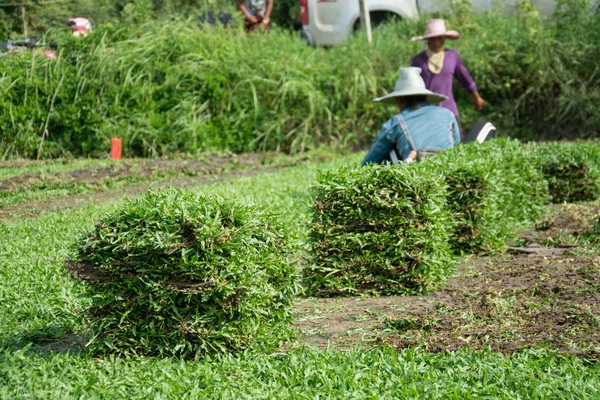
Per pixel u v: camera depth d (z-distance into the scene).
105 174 15.55
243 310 5.70
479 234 9.27
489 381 4.92
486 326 6.27
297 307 7.29
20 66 19.81
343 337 6.26
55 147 19.27
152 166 16.55
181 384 4.88
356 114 20.83
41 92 19.31
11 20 23.70
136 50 19.83
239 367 5.26
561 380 4.86
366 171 7.82
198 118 19.38
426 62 13.77
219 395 4.73
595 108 20.20
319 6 25.75
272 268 5.96
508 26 22.00
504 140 11.56
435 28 13.64
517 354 5.42
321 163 17.53
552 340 5.79
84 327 6.22
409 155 10.02
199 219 5.63
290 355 5.49
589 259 8.59
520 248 9.47
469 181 9.24
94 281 5.62
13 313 6.76
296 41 22.42
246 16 23.53
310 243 7.82
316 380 4.97
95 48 19.84
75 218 10.76
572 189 12.61
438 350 5.69
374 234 7.61
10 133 19.16
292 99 20.09
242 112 19.53
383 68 21.47
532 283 7.62
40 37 21.28
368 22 22.97
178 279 5.60
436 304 7.02
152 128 18.94
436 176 7.96
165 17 22.11
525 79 20.84
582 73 20.81
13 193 13.51
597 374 4.98
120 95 19.33
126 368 5.23
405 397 4.67
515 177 10.63
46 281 7.62
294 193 12.48
